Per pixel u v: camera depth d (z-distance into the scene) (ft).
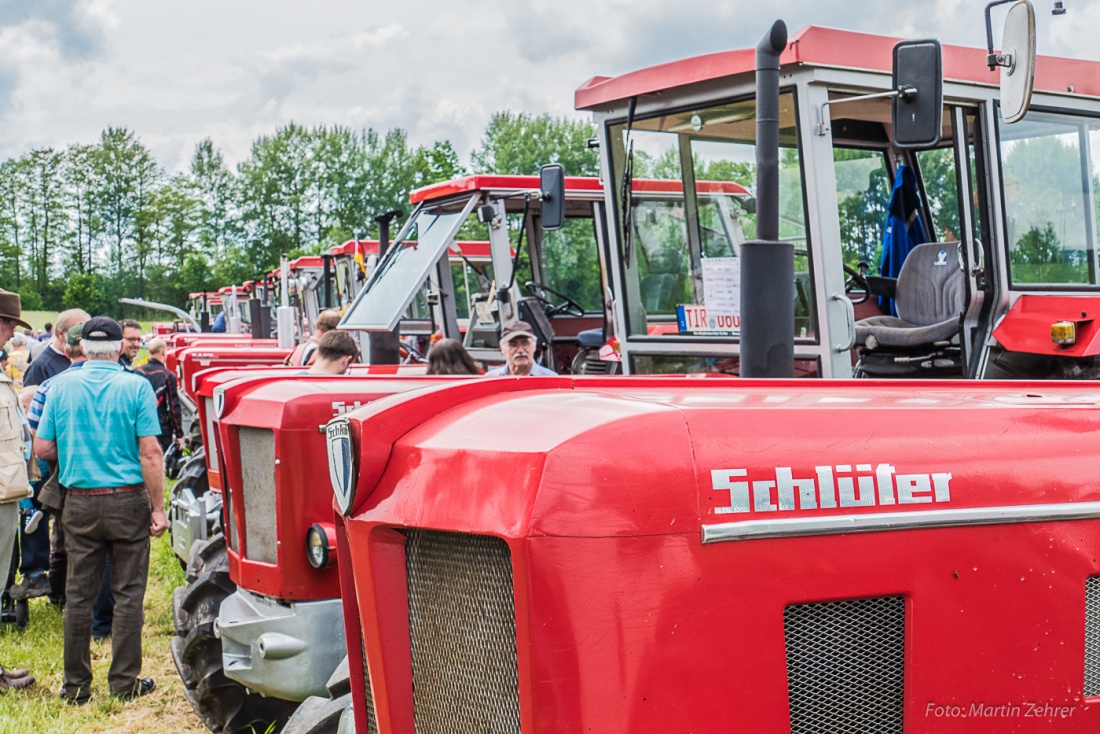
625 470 5.77
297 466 12.92
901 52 12.60
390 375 14.11
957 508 6.33
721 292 17.63
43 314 258.57
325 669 12.81
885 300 19.63
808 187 15.92
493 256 27.94
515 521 5.74
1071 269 17.89
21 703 16.78
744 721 5.87
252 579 13.39
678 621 5.75
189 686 15.38
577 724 5.64
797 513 6.02
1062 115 17.74
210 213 273.95
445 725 6.46
